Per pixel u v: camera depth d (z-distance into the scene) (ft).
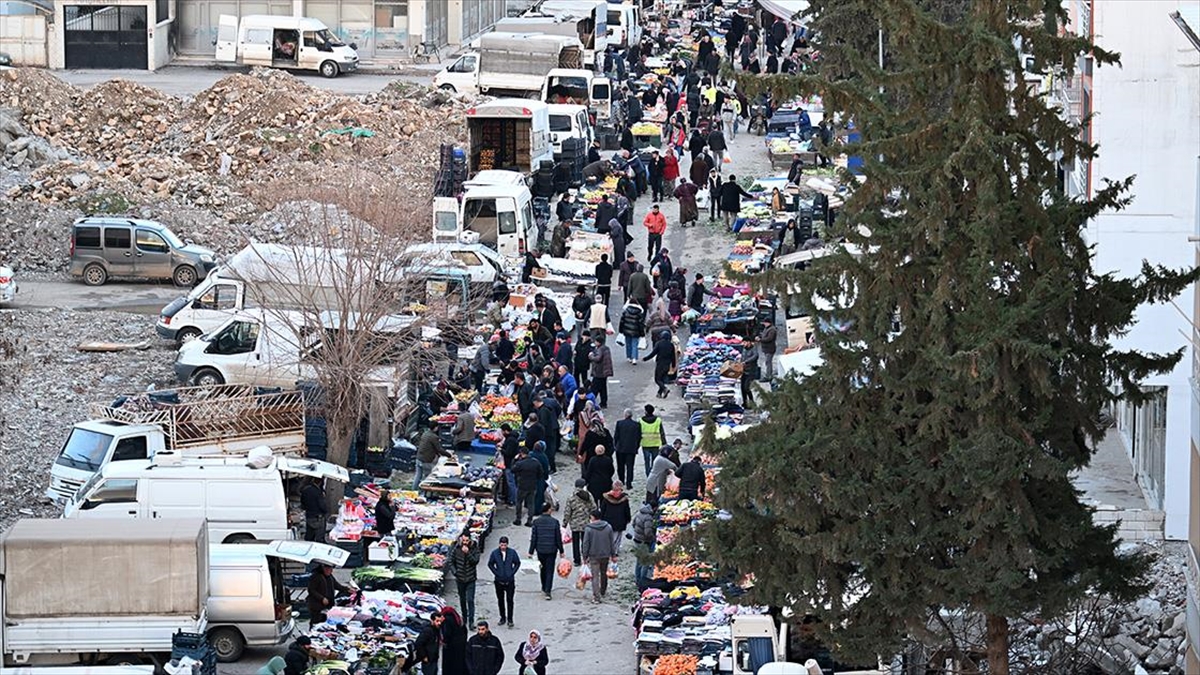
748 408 378.73
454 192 507.30
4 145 571.28
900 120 239.91
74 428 329.52
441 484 335.47
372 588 296.10
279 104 602.44
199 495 300.81
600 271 446.19
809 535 235.40
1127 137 304.30
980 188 229.66
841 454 237.04
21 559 259.60
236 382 378.73
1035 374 227.20
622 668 277.23
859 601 238.27
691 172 549.54
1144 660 253.65
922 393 238.48
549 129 557.33
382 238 362.33
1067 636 261.65
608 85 633.61
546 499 329.72
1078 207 239.30
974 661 254.47
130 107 610.24
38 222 499.51
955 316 232.94
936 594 233.76
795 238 480.64
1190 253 304.71
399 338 353.72
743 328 420.36
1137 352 239.30
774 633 259.80
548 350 403.75
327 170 546.67
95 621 261.24
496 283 433.89
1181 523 290.56
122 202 511.81
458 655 261.85
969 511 231.09
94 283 476.13
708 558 242.99
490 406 376.48
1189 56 300.20
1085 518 237.25
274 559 277.03
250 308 409.28
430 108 637.71
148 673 247.29
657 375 398.42
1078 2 330.34
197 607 262.26
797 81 241.55
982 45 231.30
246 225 516.32
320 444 340.80
